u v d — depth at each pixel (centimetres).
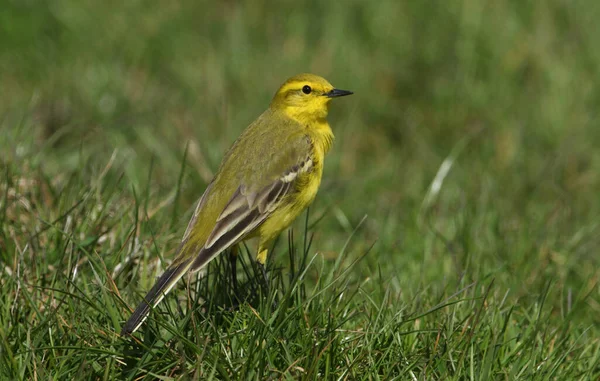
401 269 1145
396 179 1518
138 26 1883
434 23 1878
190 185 1416
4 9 1867
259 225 1015
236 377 817
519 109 1659
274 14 1970
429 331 900
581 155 1548
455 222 1256
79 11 1906
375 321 913
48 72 1747
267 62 1792
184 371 813
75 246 1021
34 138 1344
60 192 1123
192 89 1705
